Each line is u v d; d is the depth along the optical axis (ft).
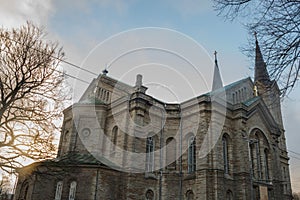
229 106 108.17
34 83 69.21
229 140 103.45
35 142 66.54
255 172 107.24
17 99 66.80
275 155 119.96
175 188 97.50
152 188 95.81
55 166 76.64
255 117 115.03
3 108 64.28
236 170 99.81
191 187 94.68
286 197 143.64
